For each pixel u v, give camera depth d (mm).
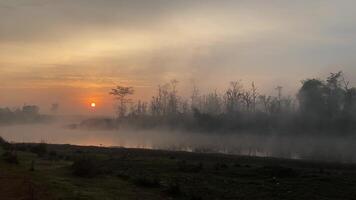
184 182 24391
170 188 20109
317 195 21812
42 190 17406
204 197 20125
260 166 32781
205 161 38031
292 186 23938
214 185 23703
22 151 34750
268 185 24109
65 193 17234
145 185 21328
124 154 43344
